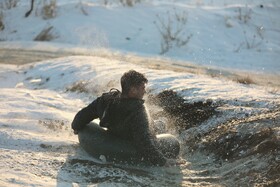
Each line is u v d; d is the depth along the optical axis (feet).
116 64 92.22
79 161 44.09
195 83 67.92
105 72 84.17
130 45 140.77
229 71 106.63
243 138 47.24
